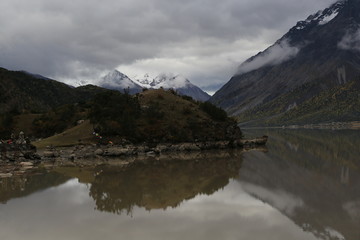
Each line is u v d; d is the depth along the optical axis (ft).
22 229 90.02
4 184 162.50
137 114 364.99
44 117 464.24
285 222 92.84
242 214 102.17
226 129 397.80
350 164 218.59
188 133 366.02
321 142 426.10
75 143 318.65
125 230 88.17
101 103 368.27
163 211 107.34
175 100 431.84
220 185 153.38
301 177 170.81
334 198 121.60
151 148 331.98
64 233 86.17
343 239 78.95
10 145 270.26
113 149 304.09
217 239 80.33
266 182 158.71
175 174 190.29
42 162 259.60
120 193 138.51
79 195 135.03
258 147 383.45
